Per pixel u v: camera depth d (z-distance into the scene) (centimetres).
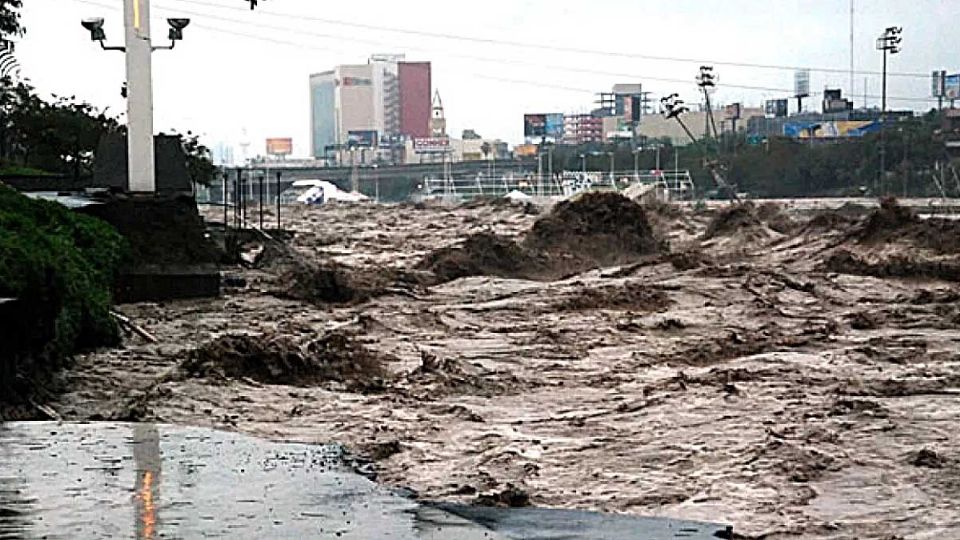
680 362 3856
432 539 1256
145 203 5259
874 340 4316
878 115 19650
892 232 7906
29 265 2703
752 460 2327
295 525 1273
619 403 3047
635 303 5450
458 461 2336
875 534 1880
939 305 5409
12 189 4488
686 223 12025
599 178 18675
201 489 1433
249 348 3259
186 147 9906
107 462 1591
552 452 2433
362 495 1416
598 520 1795
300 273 5875
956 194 15088
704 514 1970
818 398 3053
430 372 3384
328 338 3478
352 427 2678
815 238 8800
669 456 2388
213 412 2802
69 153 9188
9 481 1469
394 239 11762
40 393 2811
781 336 4369
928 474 2250
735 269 6469
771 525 1917
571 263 7825
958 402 2998
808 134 19300
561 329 4616
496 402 3075
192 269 5269
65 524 1264
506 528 1730
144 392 2967
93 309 3584
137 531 1239
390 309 5266
